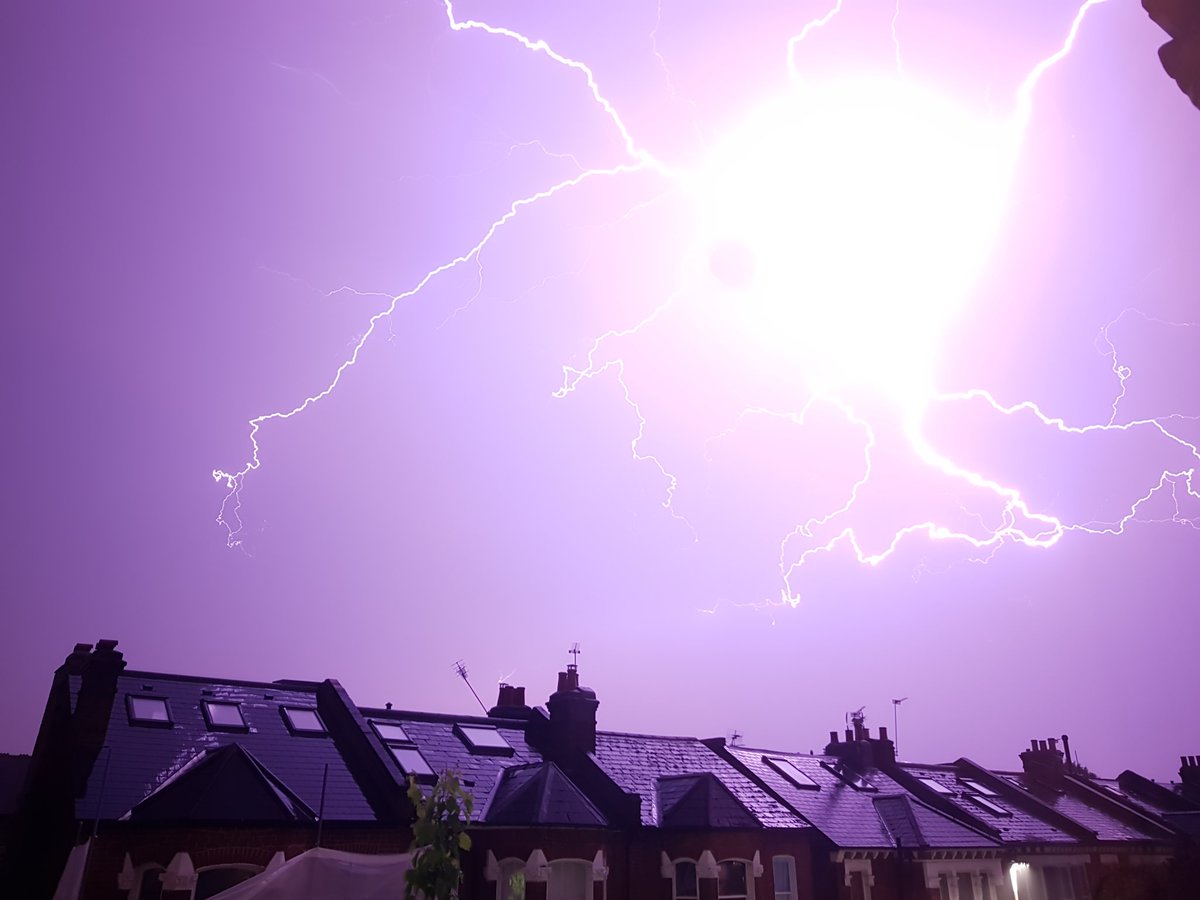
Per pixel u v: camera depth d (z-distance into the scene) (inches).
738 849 921.5
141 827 670.5
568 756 984.9
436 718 1007.0
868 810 1162.0
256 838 710.5
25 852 761.0
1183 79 131.3
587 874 846.5
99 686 748.0
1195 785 1779.0
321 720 913.5
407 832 778.8
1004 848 1152.2
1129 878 1315.2
